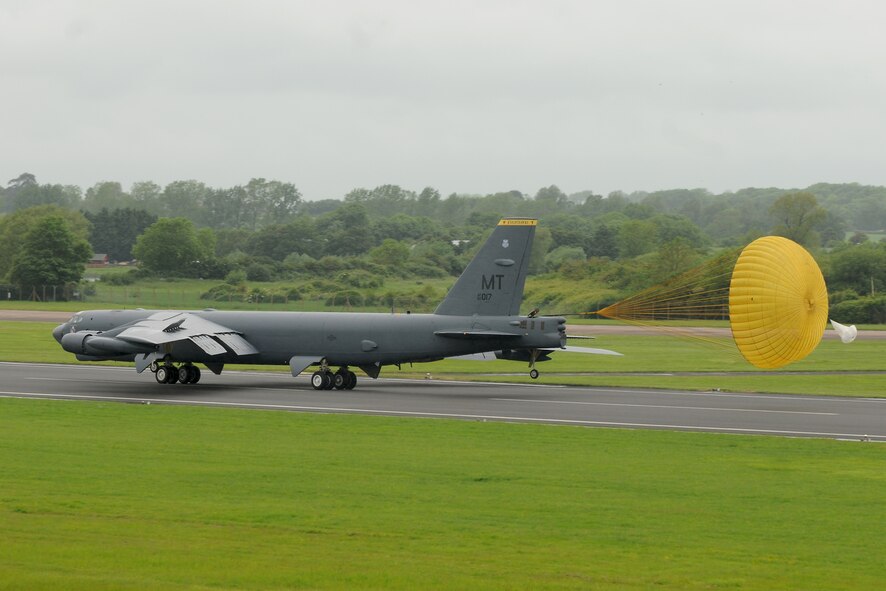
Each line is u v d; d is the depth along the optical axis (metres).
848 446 101.00
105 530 60.16
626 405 135.00
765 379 178.25
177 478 77.69
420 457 89.75
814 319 137.62
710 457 93.12
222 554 55.19
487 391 152.12
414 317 152.50
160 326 157.75
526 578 51.75
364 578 51.00
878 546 60.16
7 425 107.12
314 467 83.69
